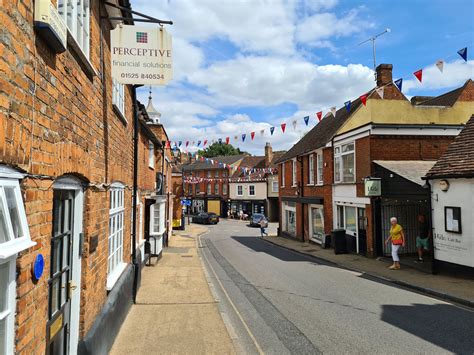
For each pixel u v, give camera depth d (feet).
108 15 18.70
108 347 17.24
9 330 7.36
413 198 39.88
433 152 48.57
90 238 14.42
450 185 34.45
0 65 6.88
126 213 26.78
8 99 7.22
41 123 9.20
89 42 15.03
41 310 9.37
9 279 7.35
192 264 45.32
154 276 36.94
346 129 57.72
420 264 41.45
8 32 7.23
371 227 47.65
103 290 17.63
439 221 35.70
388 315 23.73
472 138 35.37
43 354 9.54
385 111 49.29
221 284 34.55
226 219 161.79
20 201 7.79
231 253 59.72
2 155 6.88
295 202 78.54
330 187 60.64
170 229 81.61
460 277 33.50
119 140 22.98
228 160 176.35
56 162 10.38
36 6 8.66
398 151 47.85
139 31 18.06
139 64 18.02
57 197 11.98
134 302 26.43
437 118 50.19
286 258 52.80
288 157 82.79
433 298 28.14
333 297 28.76
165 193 66.08
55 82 10.29
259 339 19.92
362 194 49.73
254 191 155.53
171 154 85.25
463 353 17.57
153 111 75.25
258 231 110.11
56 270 11.94
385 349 18.19
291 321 22.93
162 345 18.33
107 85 18.79
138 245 33.65
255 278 37.45
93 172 15.15
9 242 6.95
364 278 36.42
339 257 50.31
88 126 14.26
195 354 17.31
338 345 18.84
